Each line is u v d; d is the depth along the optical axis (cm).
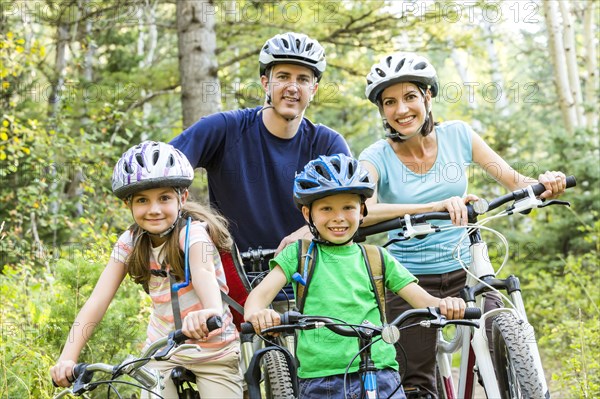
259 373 364
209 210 419
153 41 1848
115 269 402
